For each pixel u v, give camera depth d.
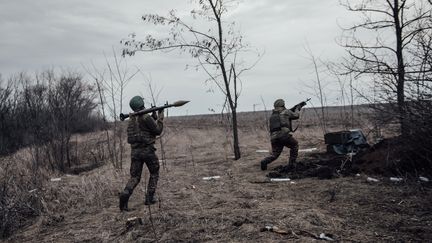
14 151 16.72
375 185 7.35
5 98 20.86
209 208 6.57
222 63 12.37
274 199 6.98
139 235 5.66
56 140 13.17
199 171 10.58
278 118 9.51
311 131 16.30
